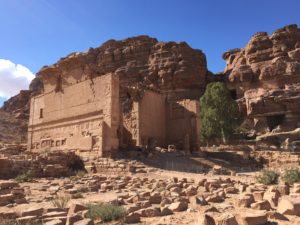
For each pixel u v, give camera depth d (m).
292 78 67.44
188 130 38.53
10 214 8.68
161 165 26.75
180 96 75.81
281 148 46.94
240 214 7.05
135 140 36.22
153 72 79.94
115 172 24.59
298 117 61.72
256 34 79.62
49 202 12.27
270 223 6.95
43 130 38.50
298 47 73.06
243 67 76.06
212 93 55.53
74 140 32.53
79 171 25.55
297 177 15.34
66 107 35.16
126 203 11.24
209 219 6.70
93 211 8.83
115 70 85.38
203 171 25.36
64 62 36.44
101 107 29.92
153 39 87.00
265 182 15.62
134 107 37.41
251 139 60.72
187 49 80.44
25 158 25.38
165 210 9.00
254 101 65.88
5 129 83.38
